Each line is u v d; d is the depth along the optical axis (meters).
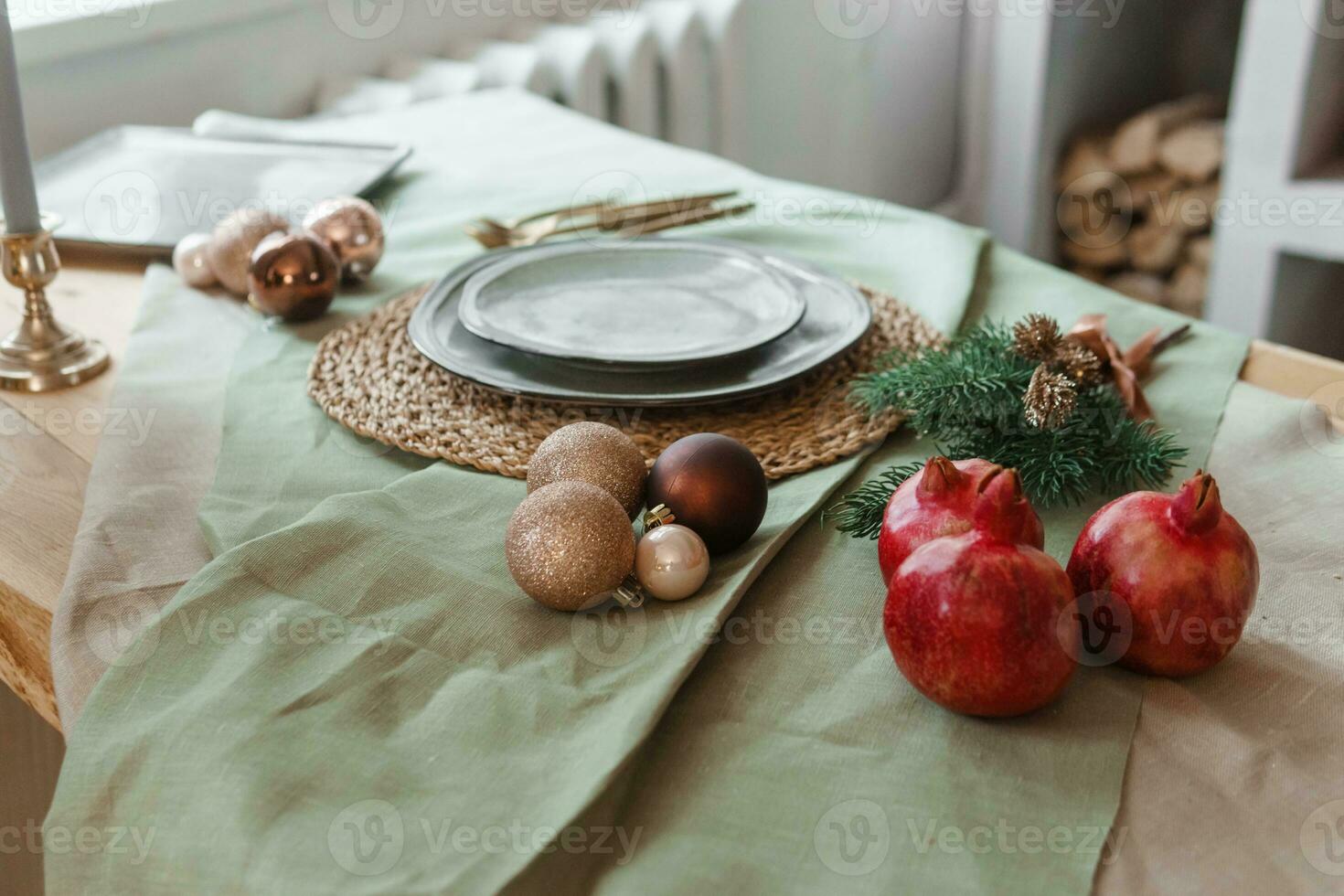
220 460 0.60
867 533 0.54
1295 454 0.61
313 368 0.70
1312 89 1.64
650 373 0.66
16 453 0.64
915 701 0.44
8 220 0.71
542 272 0.77
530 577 0.46
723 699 0.44
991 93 2.06
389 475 0.60
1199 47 2.17
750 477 0.50
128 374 0.71
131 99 1.34
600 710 0.43
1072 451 0.56
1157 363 0.72
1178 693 0.44
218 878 0.37
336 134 1.17
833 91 2.21
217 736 0.41
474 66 1.55
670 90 1.77
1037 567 0.40
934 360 0.61
